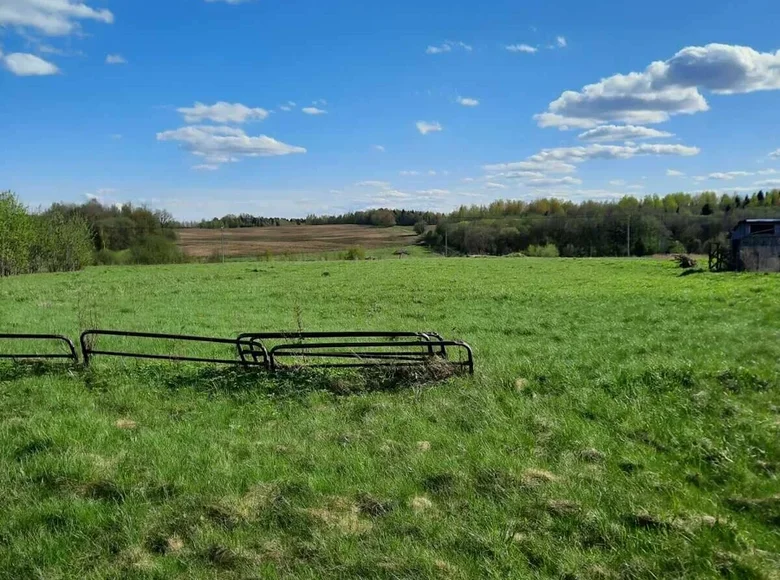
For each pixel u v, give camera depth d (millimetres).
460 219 135500
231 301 30156
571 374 10906
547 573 5215
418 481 6816
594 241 108562
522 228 117188
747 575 5176
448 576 5109
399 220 166000
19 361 12219
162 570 5289
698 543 5598
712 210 130875
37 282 42125
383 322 22062
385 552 5473
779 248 44594
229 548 5547
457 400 9625
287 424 8836
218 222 150750
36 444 7883
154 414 9344
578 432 8195
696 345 15219
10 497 6551
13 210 58188
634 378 10492
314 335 11055
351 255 82312
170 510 6238
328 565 5316
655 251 102688
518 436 8133
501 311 25312
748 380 10344
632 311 23828
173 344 16078
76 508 6258
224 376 11070
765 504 6312
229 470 7070
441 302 29219
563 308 25750
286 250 98375
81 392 10477
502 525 5891
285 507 6246
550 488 6605
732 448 7648
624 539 5680
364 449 7719
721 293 28656
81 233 69188
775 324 18891
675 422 8555
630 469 7227
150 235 82875
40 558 5504
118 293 33844
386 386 10547
